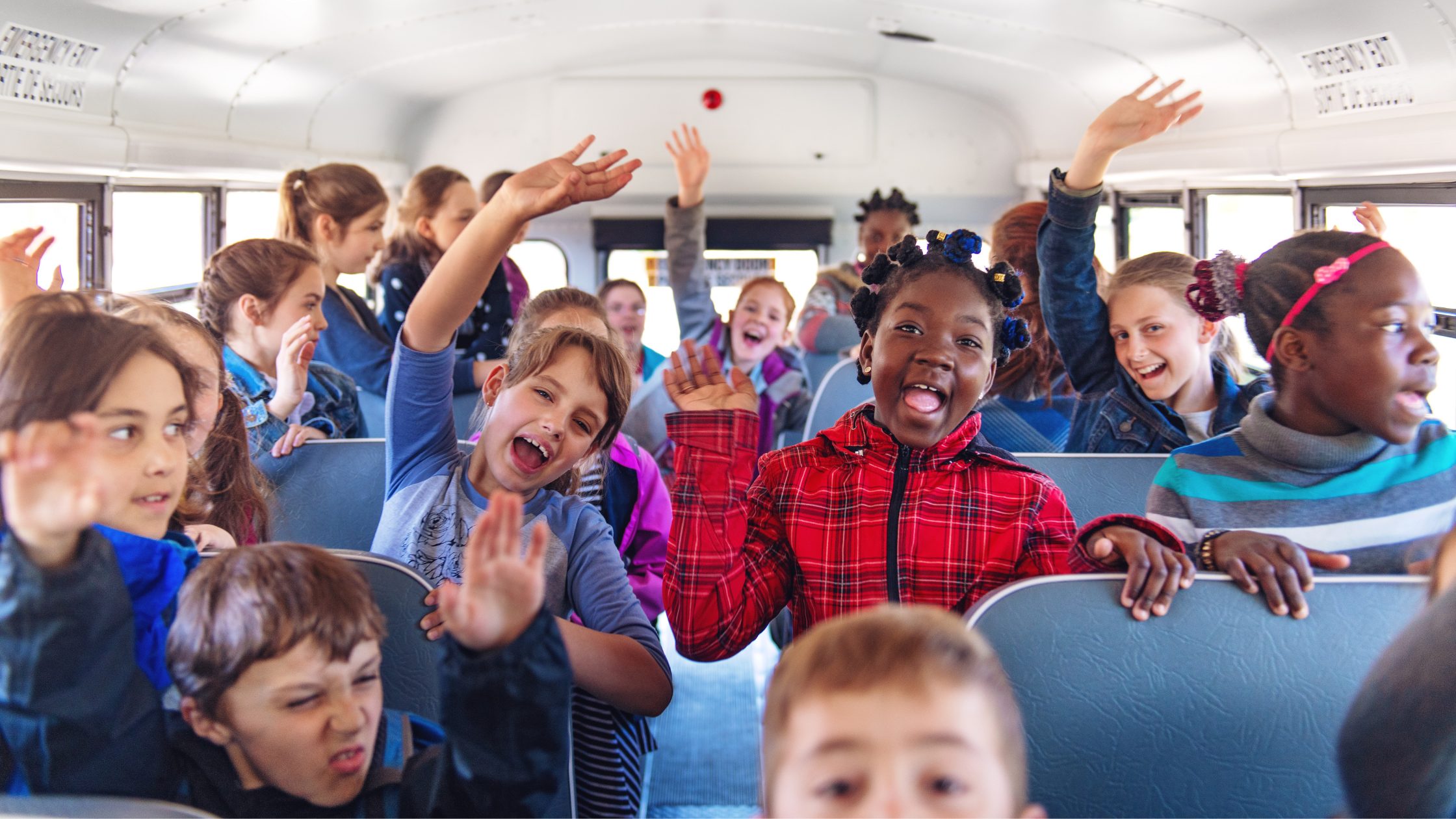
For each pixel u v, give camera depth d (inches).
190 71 157.8
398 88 246.4
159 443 52.9
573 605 77.2
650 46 255.4
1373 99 128.0
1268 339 66.4
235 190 190.7
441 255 176.7
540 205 72.3
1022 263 118.1
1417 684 41.9
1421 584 60.1
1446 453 66.2
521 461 74.7
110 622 42.7
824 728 37.5
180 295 170.2
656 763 126.9
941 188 280.8
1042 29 185.6
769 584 71.4
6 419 48.3
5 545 41.1
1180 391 102.7
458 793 45.0
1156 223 208.2
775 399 184.4
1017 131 276.1
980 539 70.6
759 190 281.1
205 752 49.9
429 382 78.3
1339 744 45.9
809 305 231.1
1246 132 160.1
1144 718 59.1
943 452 72.1
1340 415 64.2
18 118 117.1
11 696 41.3
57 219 133.3
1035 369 118.0
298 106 209.5
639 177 279.0
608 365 75.2
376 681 51.3
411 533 76.8
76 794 43.7
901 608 42.4
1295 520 66.6
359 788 50.8
